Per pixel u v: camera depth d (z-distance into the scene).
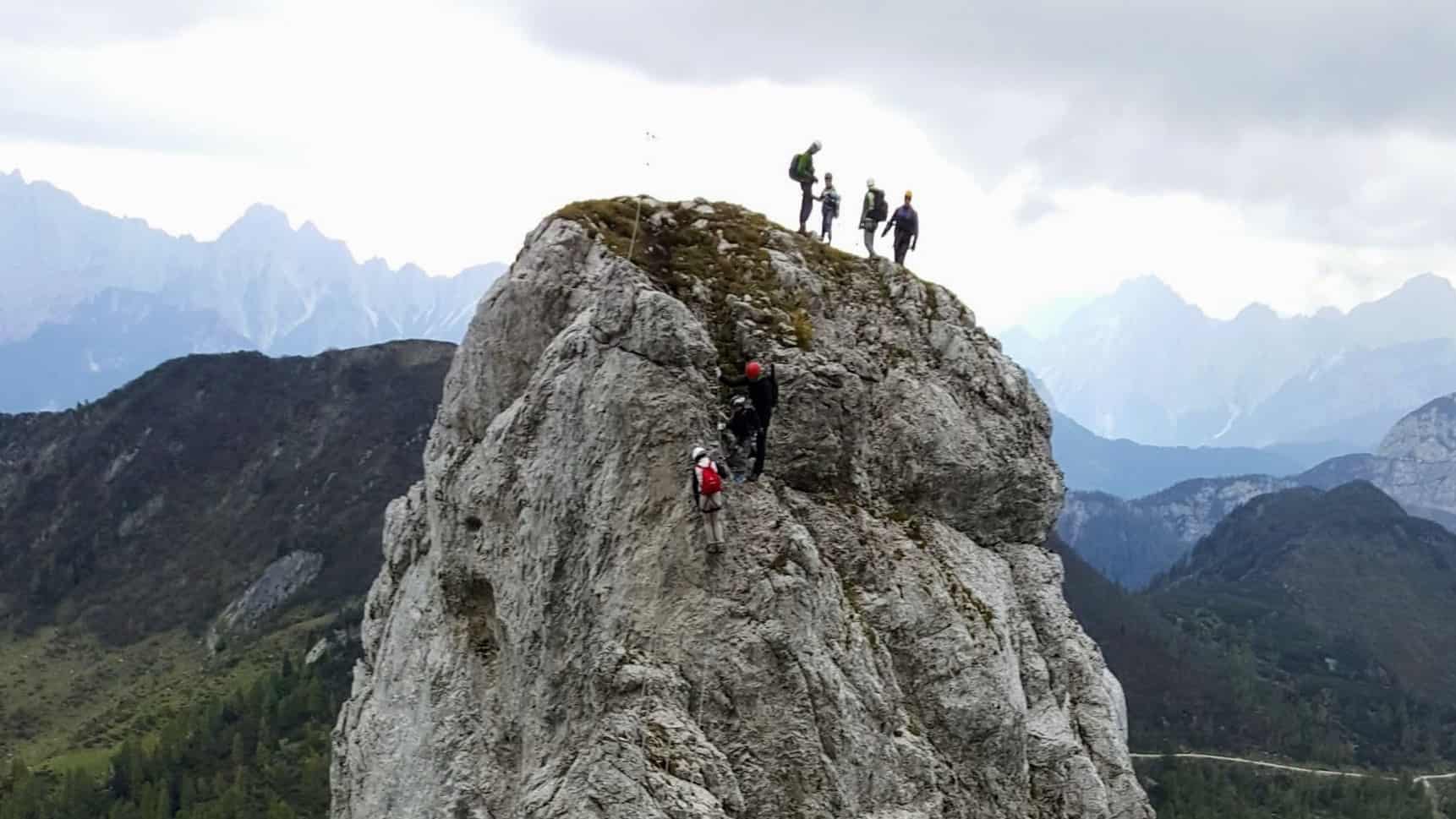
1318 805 196.12
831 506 40.28
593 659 34.91
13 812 151.38
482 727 38.97
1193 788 183.50
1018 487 45.28
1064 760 41.59
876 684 36.53
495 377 42.06
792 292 42.88
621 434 36.44
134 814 144.12
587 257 42.31
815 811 33.78
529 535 37.59
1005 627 41.81
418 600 42.78
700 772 32.22
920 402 43.59
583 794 31.78
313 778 145.25
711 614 34.72
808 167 48.19
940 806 36.44
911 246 48.25
